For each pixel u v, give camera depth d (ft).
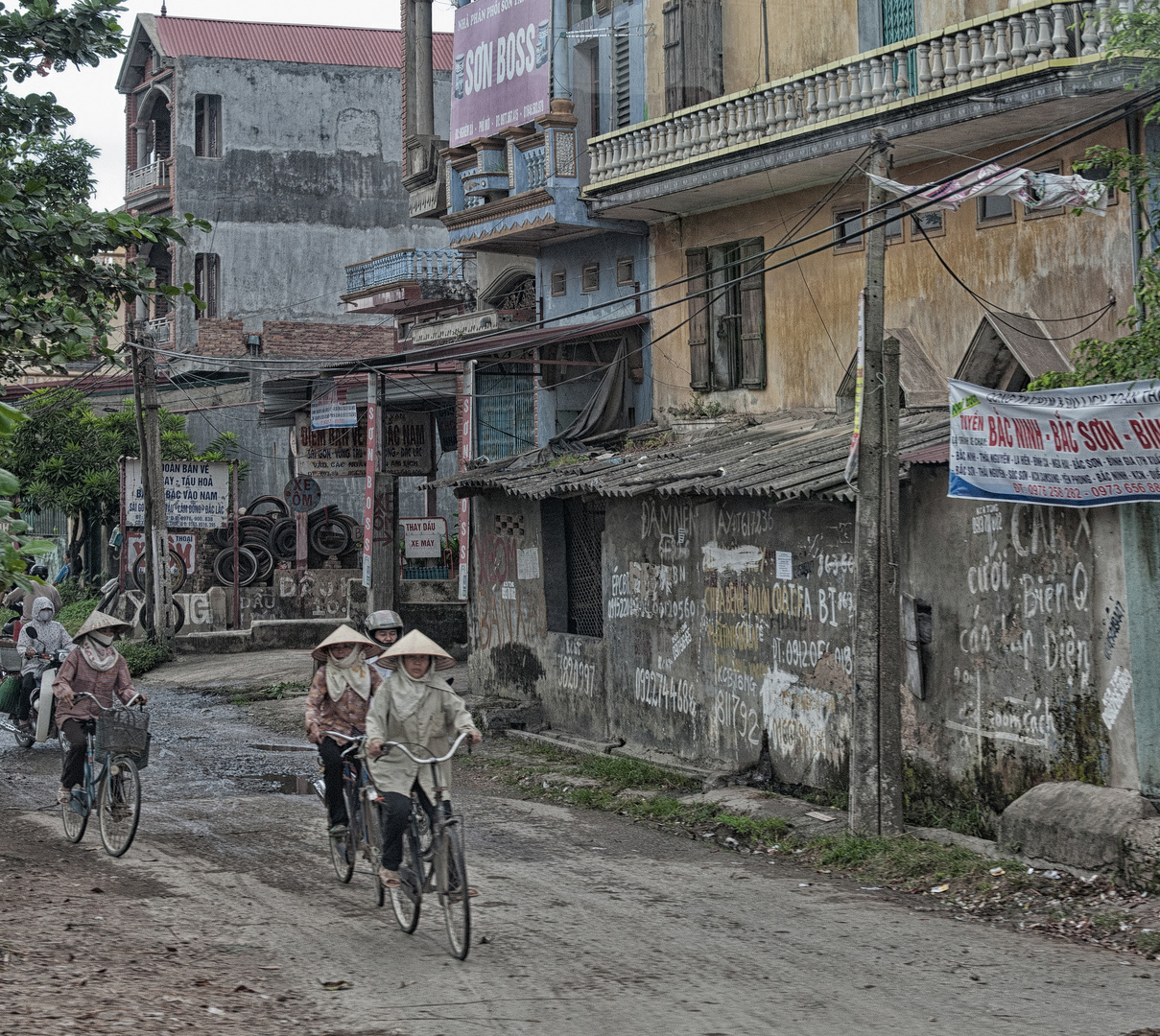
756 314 57.21
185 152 127.24
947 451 36.11
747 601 43.55
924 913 28.02
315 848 33.53
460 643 77.97
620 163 59.93
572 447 62.34
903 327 50.67
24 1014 19.24
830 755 39.73
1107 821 29.19
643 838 36.35
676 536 47.47
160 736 56.13
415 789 25.63
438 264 89.86
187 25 130.93
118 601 90.27
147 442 81.82
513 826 37.60
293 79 130.82
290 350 118.62
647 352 63.36
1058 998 21.91
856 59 49.11
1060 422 30.96
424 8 83.61
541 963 23.47
